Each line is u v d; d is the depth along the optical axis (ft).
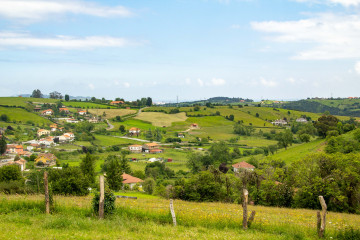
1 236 43.06
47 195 60.29
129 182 293.84
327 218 86.89
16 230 46.73
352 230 57.72
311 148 340.18
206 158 406.82
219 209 92.02
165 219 60.70
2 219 53.57
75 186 137.90
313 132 479.82
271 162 171.22
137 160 470.39
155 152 532.73
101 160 451.94
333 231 60.44
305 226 64.08
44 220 53.52
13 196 80.59
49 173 155.94
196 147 573.33
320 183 126.93
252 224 61.31
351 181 129.80
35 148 543.39
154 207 77.87
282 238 53.16
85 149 518.78
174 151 542.57
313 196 127.85
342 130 402.11
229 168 356.79
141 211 63.41
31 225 50.80
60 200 75.97
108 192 61.82
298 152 340.59
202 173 147.95
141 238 47.06
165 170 379.76
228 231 56.59
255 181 141.49
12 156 455.63
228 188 147.33
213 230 56.34
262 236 53.67
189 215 64.44
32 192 114.32
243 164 337.11
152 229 52.85
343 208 126.72
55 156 456.45
